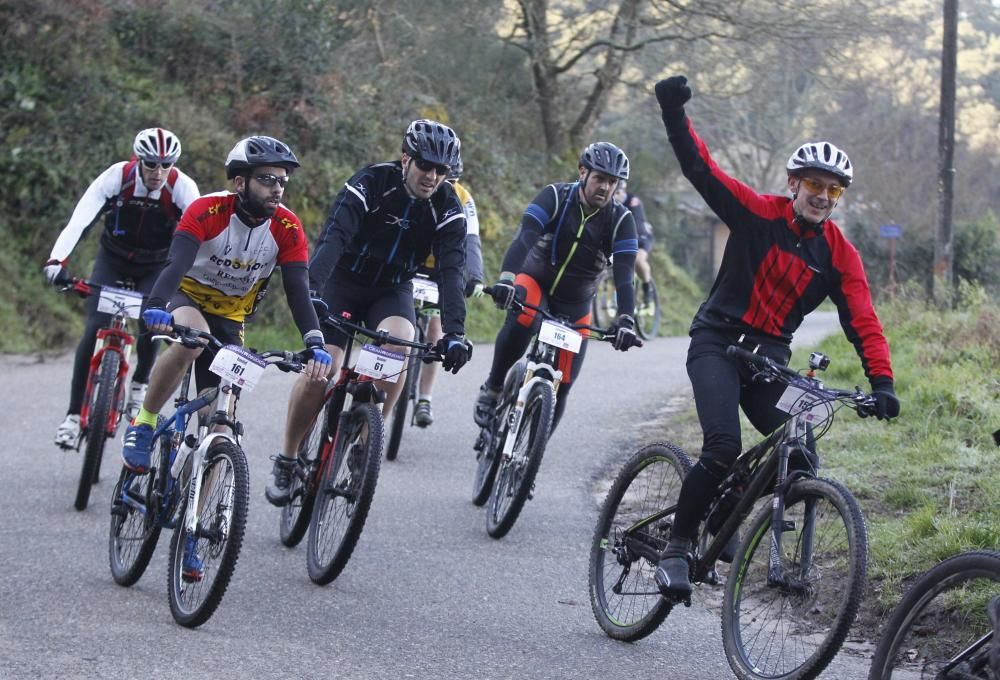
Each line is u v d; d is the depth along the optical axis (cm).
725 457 1032
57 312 3341
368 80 4688
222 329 1295
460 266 1370
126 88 3828
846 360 2653
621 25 5484
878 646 866
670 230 7744
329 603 1216
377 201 1349
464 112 5300
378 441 1241
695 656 1116
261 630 1117
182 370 1252
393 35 5050
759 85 5791
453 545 1466
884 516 1433
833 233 1076
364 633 1125
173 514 1185
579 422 2330
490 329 4394
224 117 4081
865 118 8700
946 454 1642
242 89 4209
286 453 1413
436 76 5425
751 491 1035
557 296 1662
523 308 1617
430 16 5134
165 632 1097
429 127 1329
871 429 1856
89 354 1622
